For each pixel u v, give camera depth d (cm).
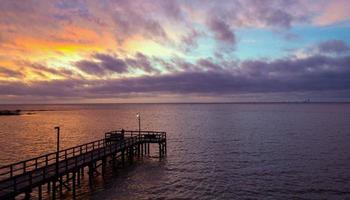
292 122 11038
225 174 3581
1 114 17150
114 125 10206
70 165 2625
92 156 2895
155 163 4141
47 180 2200
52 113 19562
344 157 4588
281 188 3044
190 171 3709
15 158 4553
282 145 5753
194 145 5794
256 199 2723
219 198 2734
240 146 5666
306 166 4012
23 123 11119
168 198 2716
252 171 3738
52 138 6831
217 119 13038
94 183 3130
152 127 9456
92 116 15900
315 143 5956
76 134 7575
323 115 15475
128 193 2834
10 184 2064
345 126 9338
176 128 9106
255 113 18325
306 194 2870
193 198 2722
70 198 2642
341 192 2930
